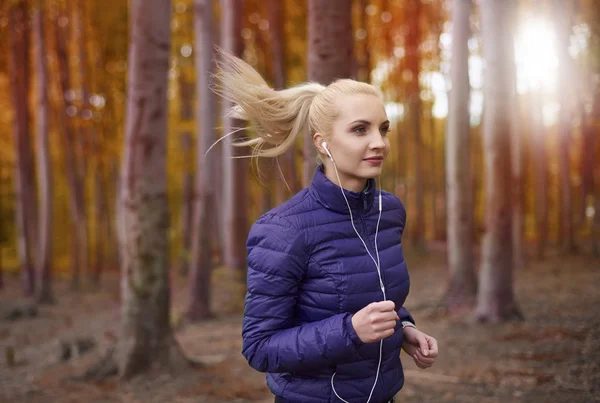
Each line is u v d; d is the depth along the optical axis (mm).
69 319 11227
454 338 6738
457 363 5500
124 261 5699
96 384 5438
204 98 10211
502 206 7539
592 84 16484
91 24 14828
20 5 13422
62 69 15672
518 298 9078
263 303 1660
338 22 4375
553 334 5961
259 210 21328
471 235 9172
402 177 23328
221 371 5703
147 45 5539
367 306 1547
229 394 4988
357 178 1731
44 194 14289
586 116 18328
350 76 4480
